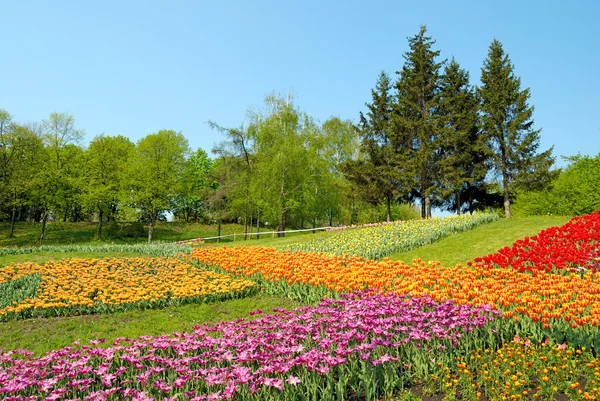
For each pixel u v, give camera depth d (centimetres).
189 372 588
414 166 3241
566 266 1236
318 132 3988
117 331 1004
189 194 4250
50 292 1257
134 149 4256
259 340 678
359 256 1719
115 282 1478
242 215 3694
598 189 3525
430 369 662
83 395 589
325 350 642
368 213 4228
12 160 3869
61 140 4206
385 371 627
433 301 877
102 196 4028
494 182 3450
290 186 3384
